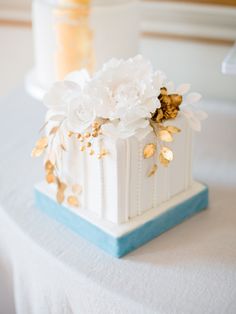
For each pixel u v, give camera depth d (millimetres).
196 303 632
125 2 994
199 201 790
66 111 706
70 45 967
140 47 1206
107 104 680
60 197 752
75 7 947
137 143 688
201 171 910
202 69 1175
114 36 981
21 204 821
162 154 698
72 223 756
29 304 831
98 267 690
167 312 619
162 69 1214
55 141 732
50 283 742
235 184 870
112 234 696
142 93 682
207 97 1203
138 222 716
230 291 650
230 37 1108
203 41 1134
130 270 685
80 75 732
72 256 710
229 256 709
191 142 763
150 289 654
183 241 738
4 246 853
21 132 1027
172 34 1156
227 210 805
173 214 755
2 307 924
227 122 1063
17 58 1365
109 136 671
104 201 717
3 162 927
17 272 821
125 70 702
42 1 1000
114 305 656
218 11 1099
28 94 1212
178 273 680
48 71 1038
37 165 920
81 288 685
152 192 737
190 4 1115
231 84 1164
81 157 716
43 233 756
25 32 1313
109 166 688
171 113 710
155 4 1140
